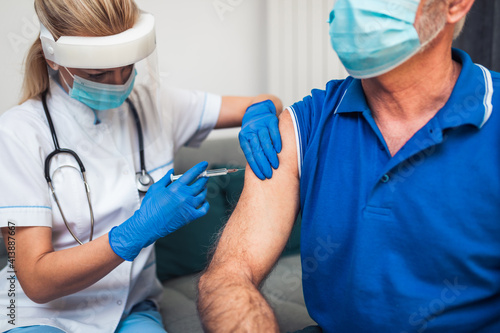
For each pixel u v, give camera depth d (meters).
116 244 1.18
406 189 0.87
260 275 0.98
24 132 1.28
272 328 0.85
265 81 2.53
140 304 1.54
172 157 1.61
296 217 1.07
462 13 0.84
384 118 0.94
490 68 2.11
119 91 1.28
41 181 1.27
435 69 0.87
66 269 1.17
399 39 0.81
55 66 1.28
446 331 0.89
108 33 1.20
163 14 2.23
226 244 1.01
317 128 1.01
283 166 1.06
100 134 1.39
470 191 0.84
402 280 0.88
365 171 0.92
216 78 2.41
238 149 2.23
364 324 0.92
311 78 2.61
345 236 0.94
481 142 0.84
